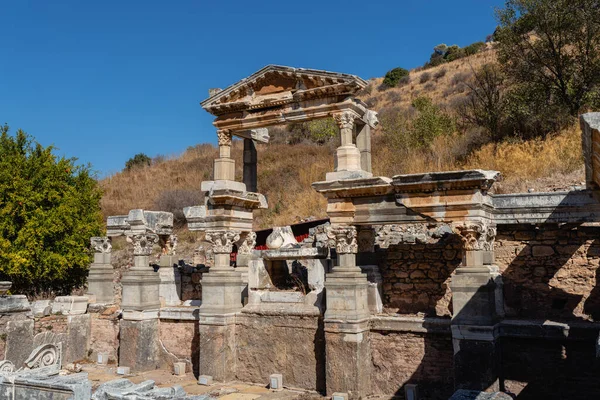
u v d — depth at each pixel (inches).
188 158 1957.4
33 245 791.7
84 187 917.2
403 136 1222.9
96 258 709.3
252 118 552.1
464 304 423.8
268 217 1088.2
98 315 672.4
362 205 474.9
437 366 450.6
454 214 434.0
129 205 1504.7
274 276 575.5
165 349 605.9
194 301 639.8
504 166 858.8
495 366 415.8
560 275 483.5
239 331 539.2
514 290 497.4
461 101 1578.5
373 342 477.7
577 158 789.2
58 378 324.8
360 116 538.0
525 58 1066.7
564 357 414.3
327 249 520.1
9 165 808.3
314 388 493.7
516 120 1043.3
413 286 529.7
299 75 528.1
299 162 1450.5
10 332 556.1
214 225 559.5
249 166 616.4
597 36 1011.9
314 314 497.4
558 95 1040.2
